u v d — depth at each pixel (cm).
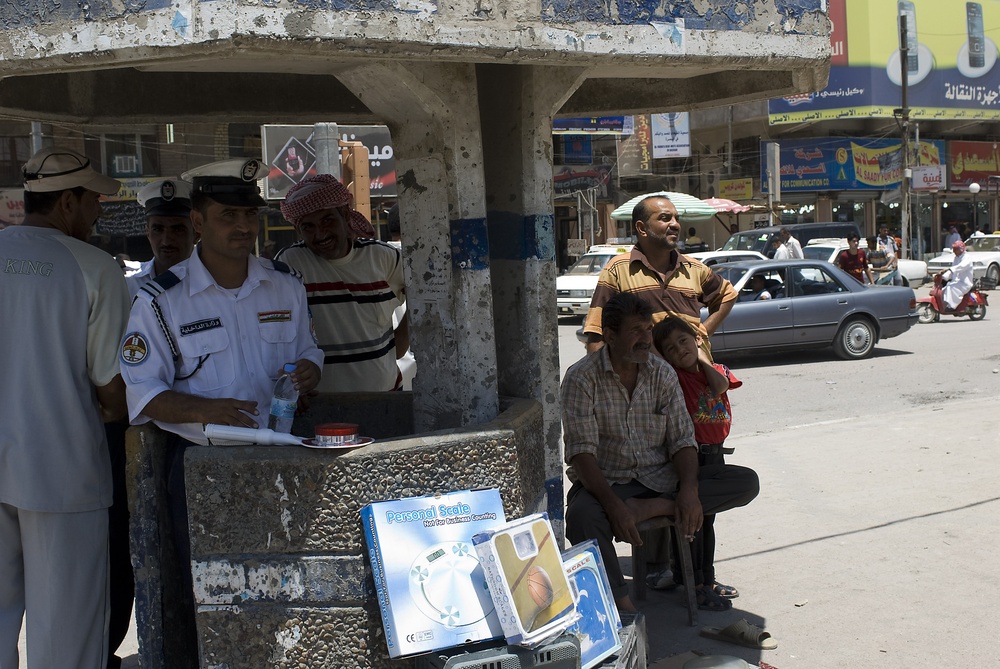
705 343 445
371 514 278
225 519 279
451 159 320
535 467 327
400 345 488
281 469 276
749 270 1281
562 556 312
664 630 418
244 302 299
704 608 438
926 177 3344
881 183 3353
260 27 242
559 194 2953
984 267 2564
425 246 332
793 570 482
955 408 894
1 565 309
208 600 282
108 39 254
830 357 1337
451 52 267
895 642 394
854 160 3300
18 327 299
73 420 305
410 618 277
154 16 248
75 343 306
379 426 381
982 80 3572
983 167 3703
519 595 280
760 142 3183
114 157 2170
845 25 3228
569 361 1395
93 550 313
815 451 736
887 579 463
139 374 285
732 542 530
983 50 3559
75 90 411
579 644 288
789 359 1341
